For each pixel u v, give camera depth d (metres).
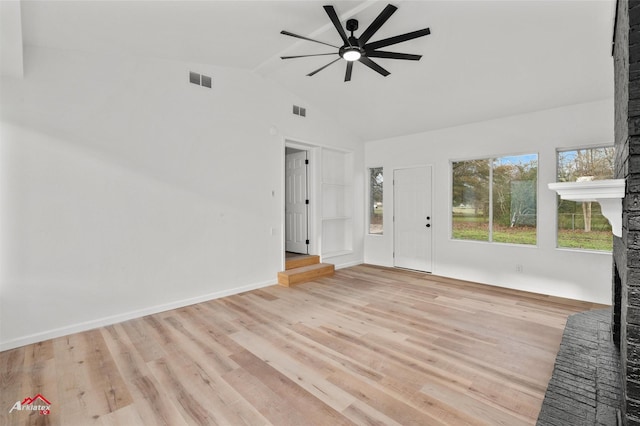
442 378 2.27
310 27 3.20
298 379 2.27
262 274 4.71
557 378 1.96
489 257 4.82
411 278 5.21
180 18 2.85
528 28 2.95
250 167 4.55
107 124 3.32
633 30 1.17
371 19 3.04
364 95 4.78
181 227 3.87
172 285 3.79
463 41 3.26
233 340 2.91
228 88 4.30
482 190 4.99
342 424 1.82
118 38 3.07
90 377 2.31
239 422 1.85
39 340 2.92
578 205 4.13
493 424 1.81
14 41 2.16
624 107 1.39
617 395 1.77
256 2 2.70
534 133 4.38
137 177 3.52
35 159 2.92
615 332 2.40
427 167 5.56
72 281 3.12
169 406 1.99
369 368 2.41
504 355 2.59
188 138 3.92
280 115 4.92
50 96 2.99
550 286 4.27
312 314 3.57
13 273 2.82
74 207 3.13
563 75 3.53
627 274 1.20
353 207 6.28
